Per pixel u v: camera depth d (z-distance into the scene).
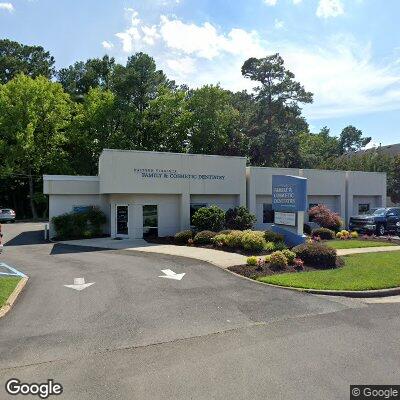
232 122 46.47
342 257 15.00
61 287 10.79
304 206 17.55
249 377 5.44
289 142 46.66
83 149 45.66
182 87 52.00
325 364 5.85
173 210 22.78
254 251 16.33
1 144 40.88
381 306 9.15
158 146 45.91
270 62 46.59
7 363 5.93
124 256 16.06
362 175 29.48
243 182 24.09
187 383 5.27
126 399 4.86
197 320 7.94
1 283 10.96
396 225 25.20
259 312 8.51
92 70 53.12
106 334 7.14
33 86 42.28
